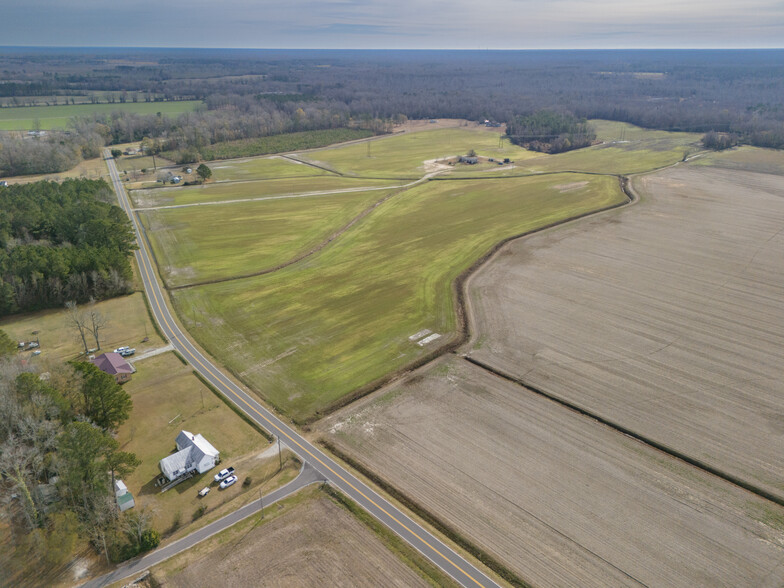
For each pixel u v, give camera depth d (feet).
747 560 158.40
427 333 293.64
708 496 182.50
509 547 164.25
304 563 159.43
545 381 247.91
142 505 182.60
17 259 330.75
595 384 244.42
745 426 215.72
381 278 367.04
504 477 191.83
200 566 159.12
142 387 250.37
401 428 218.79
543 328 293.84
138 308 329.11
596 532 168.76
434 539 167.63
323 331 298.35
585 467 196.34
